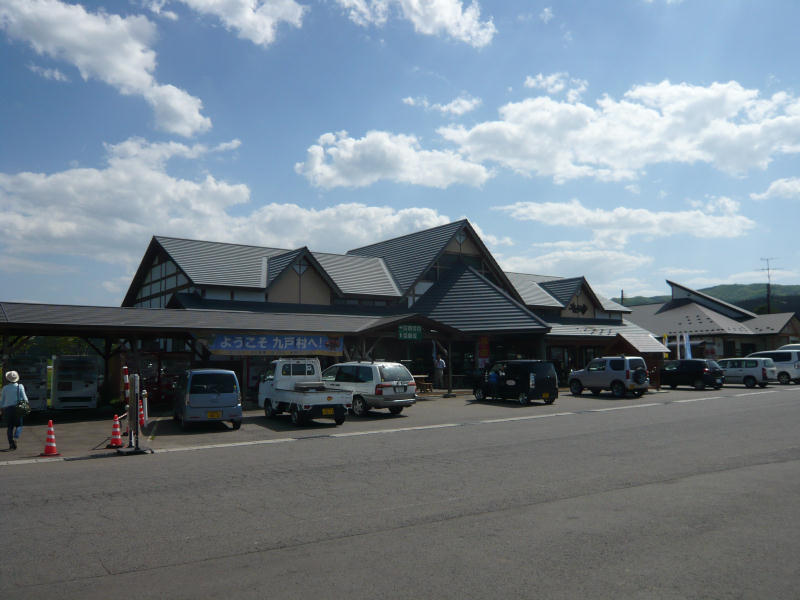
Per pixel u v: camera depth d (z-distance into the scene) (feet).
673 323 175.32
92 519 23.61
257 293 101.81
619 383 90.84
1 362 68.59
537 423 56.90
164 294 109.50
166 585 16.55
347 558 18.63
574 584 16.22
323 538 20.79
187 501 26.55
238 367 85.61
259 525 22.50
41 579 17.11
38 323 63.46
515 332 103.86
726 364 117.39
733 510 23.81
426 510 24.44
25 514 24.47
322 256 120.98
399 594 15.65
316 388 61.36
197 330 75.61
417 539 20.53
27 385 70.64
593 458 36.40
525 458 36.78
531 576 16.85
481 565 17.81
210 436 52.34
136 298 126.41
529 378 78.74
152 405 81.66
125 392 73.61
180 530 21.97
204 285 94.94
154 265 116.06
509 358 114.93
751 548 19.15
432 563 18.06
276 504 25.77
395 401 67.51
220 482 30.81
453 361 114.21
